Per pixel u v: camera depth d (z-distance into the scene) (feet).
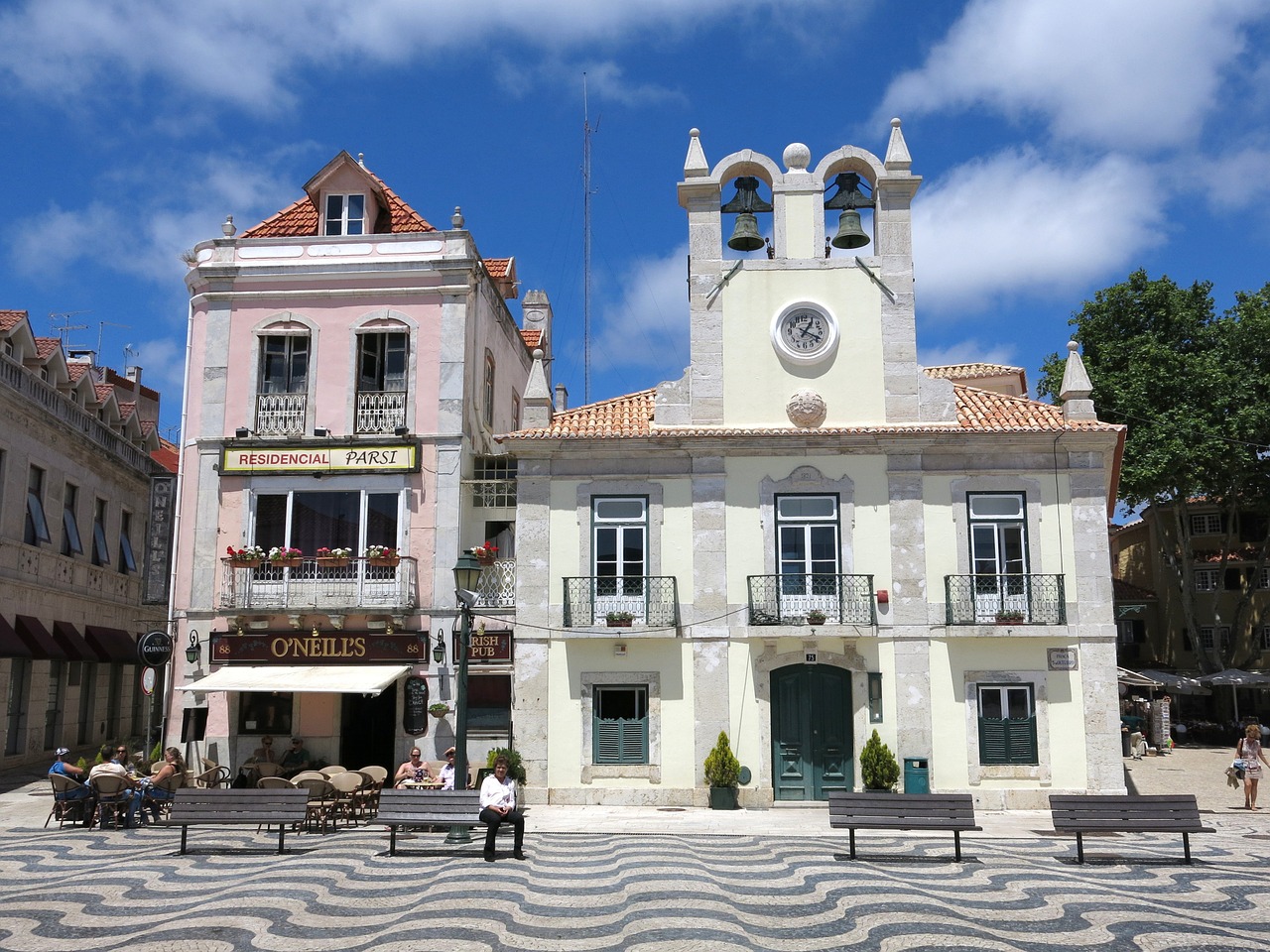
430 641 67.15
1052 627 60.49
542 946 28.71
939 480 62.85
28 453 79.51
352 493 69.51
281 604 67.21
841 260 66.13
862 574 61.52
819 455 63.31
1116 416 102.17
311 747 68.08
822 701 61.57
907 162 66.59
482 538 71.92
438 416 69.67
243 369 71.15
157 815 54.54
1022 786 59.62
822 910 33.12
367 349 71.46
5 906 33.55
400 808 42.93
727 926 30.94
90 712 91.45
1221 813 58.54
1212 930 30.48
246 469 69.56
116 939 29.40
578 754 61.00
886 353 65.05
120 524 98.17
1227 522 118.42
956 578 61.46
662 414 64.90
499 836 48.98
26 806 60.80
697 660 61.36
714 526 62.69
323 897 34.76
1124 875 39.22
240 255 72.64
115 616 95.71
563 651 61.98
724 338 65.67
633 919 31.71
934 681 60.70
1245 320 99.86
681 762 60.54
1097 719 60.08
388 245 72.18
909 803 42.19
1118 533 139.54
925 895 35.22
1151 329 104.88
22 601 77.82
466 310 71.10
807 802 60.29
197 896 35.01
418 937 29.53
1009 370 83.30
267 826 52.95
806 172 67.46
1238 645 118.93
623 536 63.26
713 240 66.74
